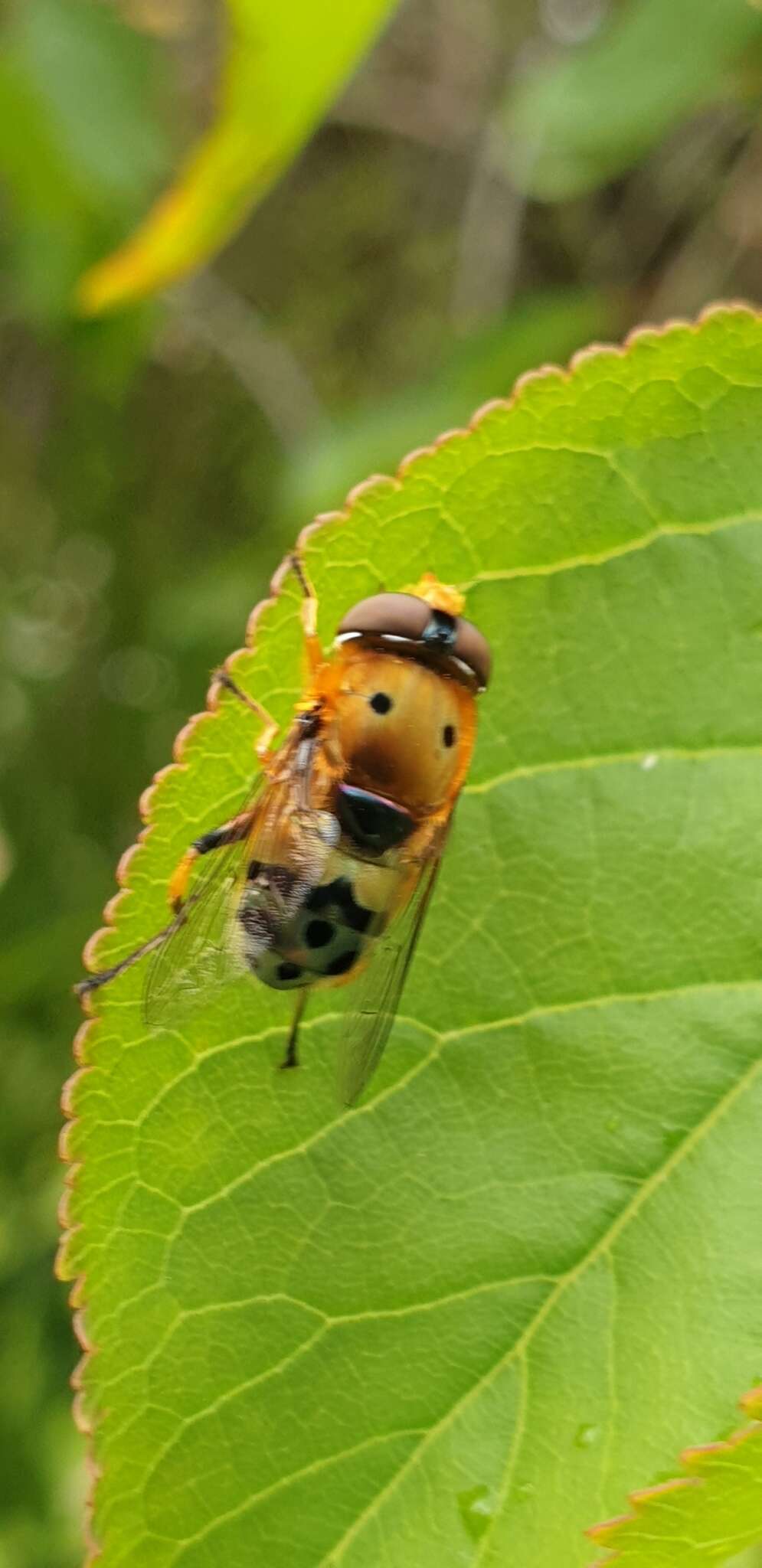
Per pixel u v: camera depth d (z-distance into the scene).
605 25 0.19
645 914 0.08
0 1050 0.18
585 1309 0.08
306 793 0.08
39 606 0.24
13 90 0.16
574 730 0.08
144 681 0.22
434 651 0.08
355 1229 0.08
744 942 0.08
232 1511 0.08
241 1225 0.08
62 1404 0.16
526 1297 0.08
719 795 0.08
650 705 0.08
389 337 0.23
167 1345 0.08
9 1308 0.17
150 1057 0.08
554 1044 0.08
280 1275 0.08
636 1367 0.08
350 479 0.14
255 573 0.18
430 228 0.23
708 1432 0.08
